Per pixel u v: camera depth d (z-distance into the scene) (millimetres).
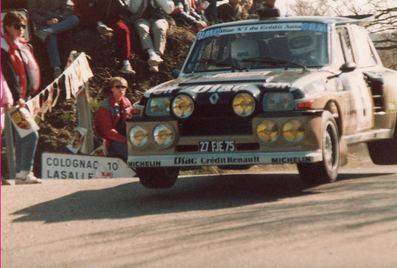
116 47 19047
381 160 13812
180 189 11469
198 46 12008
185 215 8703
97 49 18828
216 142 9734
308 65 11125
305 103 9617
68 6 18375
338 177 12438
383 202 8695
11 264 6691
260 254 6348
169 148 9914
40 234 8039
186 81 10414
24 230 8297
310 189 10516
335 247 6461
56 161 14477
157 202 10016
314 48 11375
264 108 9656
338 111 10734
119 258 6574
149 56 18672
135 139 10062
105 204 9938
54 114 17719
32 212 9422
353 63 11148
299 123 9477
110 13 18312
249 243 6816
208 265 6074
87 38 18766
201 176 13453
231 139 9672
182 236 7367
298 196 9852
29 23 17984
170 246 6922
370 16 13508
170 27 20109
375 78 12461
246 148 9688
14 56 11898
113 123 15211
